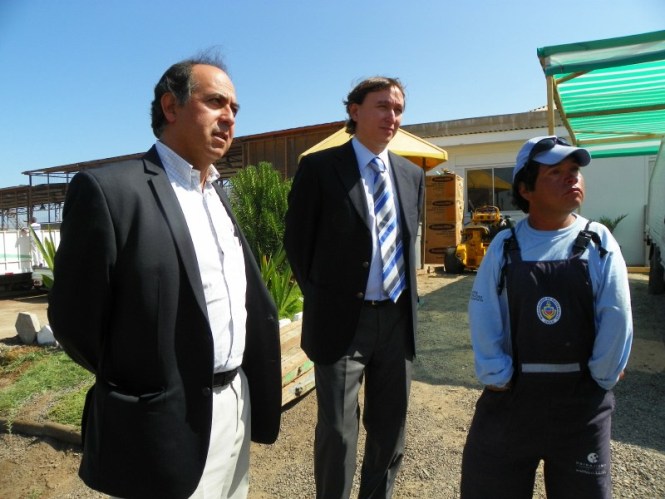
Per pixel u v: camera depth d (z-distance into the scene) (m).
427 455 3.22
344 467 2.27
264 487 3.05
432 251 11.52
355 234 2.33
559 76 4.70
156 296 1.54
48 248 5.76
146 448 1.52
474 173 13.09
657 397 3.92
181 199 1.70
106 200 1.49
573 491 1.74
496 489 1.82
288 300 5.64
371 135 2.38
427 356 5.09
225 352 1.73
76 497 3.20
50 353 5.39
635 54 3.90
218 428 1.74
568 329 1.70
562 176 1.73
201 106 1.69
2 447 3.84
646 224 10.20
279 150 11.84
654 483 2.78
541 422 1.73
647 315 6.54
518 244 1.83
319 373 2.34
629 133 8.00
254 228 7.33
